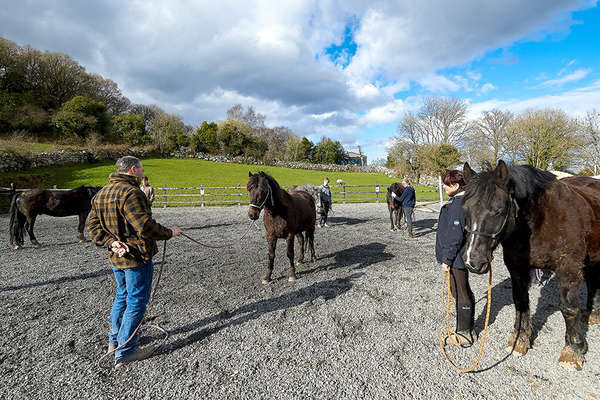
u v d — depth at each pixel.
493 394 2.00
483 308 3.33
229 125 40.62
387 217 11.09
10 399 1.97
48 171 20.09
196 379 2.19
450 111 32.31
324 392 2.04
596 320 2.87
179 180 20.91
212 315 3.22
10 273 4.68
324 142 50.16
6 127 29.30
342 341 2.68
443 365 2.32
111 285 4.17
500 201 1.96
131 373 2.26
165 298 3.68
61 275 4.59
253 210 3.71
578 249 2.14
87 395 2.02
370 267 4.89
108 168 22.95
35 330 2.91
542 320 3.02
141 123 35.16
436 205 13.90
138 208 2.09
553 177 2.29
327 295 3.73
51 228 8.77
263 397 2.00
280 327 2.94
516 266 2.37
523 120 23.09
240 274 4.62
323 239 7.21
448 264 2.38
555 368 2.26
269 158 37.53
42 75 34.75
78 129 30.44
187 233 8.10
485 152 26.41
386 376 2.20
